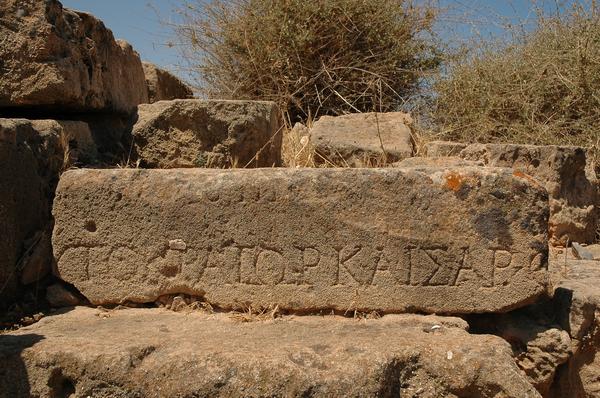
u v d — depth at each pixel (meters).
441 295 3.16
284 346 2.72
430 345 2.77
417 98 8.38
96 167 4.07
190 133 4.53
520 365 3.30
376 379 2.58
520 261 3.14
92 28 4.30
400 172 3.14
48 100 3.89
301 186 3.15
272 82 8.20
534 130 7.20
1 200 3.14
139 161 4.36
